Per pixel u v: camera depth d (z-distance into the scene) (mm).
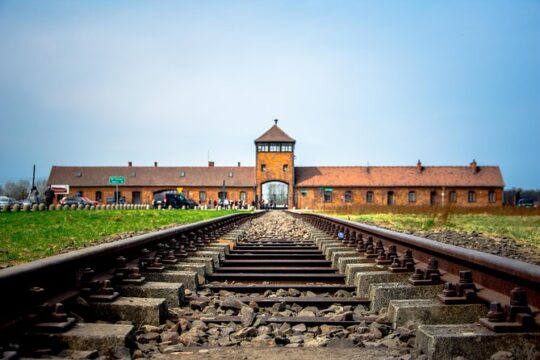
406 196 87062
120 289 5262
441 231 18484
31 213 29266
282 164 86625
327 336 4457
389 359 3547
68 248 11391
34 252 10492
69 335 3547
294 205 86375
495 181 87812
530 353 3486
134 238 6629
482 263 4328
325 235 14086
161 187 87438
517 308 3646
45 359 3297
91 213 31062
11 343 3275
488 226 21812
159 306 4613
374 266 7039
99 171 89812
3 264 8820
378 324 4711
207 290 6656
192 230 11023
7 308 3533
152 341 4184
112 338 3566
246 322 4898
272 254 10508
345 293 6465
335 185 86875
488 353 3498
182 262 7789
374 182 87375
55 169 90125
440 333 3588
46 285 4195
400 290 5406
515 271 3768
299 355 3775
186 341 4227
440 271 5637
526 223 24359
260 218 34062
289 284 7133
